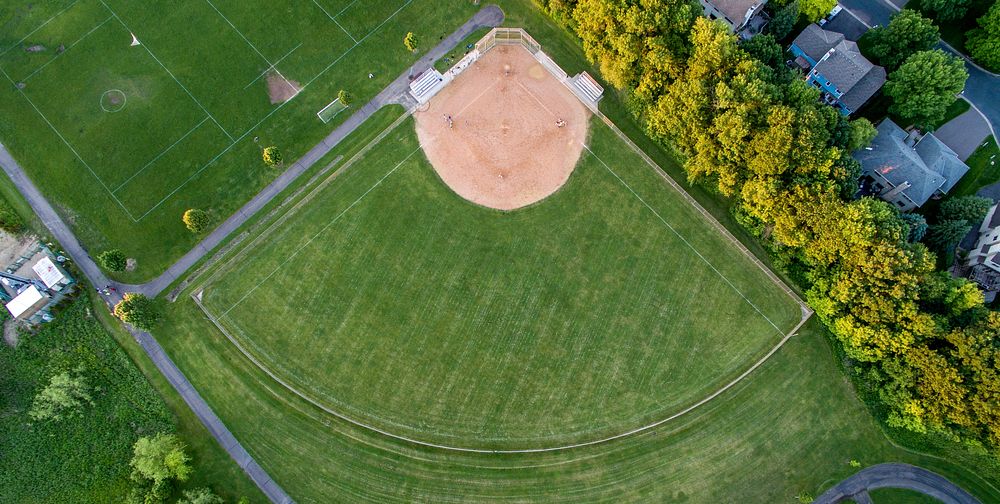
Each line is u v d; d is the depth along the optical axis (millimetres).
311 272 72500
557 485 69125
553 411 70125
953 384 60781
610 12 67750
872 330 64062
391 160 75188
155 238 72875
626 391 70625
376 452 69375
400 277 72500
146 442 66188
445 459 69375
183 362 70625
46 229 73000
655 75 68250
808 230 65500
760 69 65500
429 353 71062
